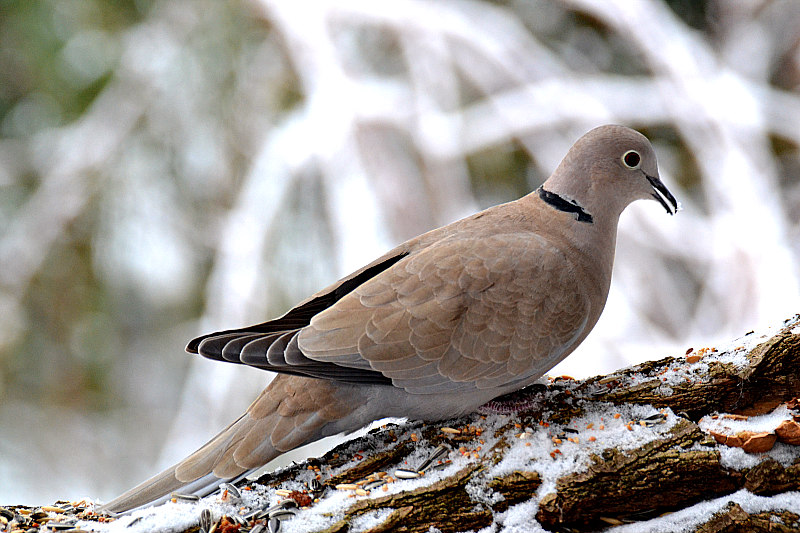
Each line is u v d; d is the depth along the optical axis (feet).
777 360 19.34
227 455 19.01
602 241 21.11
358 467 18.76
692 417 19.15
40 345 44.73
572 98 40.88
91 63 45.93
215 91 46.01
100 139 44.55
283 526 17.26
